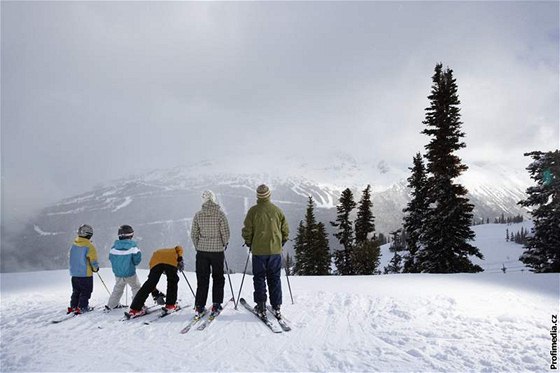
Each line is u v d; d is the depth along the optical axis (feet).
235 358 16.01
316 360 15.67
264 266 21.62
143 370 14.92
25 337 19.43
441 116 79.15
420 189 98.53
